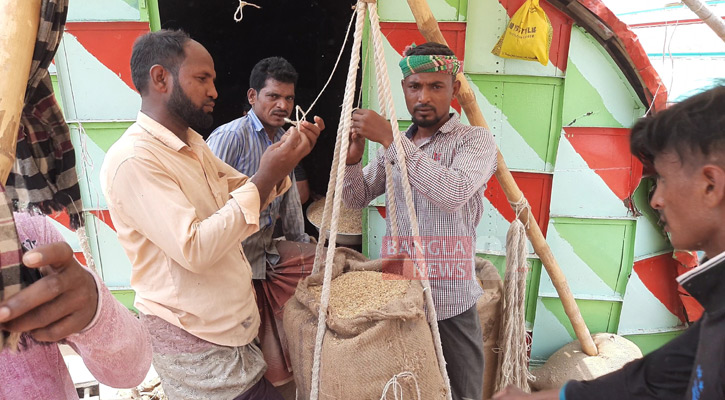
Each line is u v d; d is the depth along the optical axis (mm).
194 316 1436
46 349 981
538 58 2398
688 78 3078
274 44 4168
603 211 2676
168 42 1382
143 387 2512
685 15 3316
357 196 1972
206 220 1309
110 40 2406
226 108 4258
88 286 740
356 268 1743
